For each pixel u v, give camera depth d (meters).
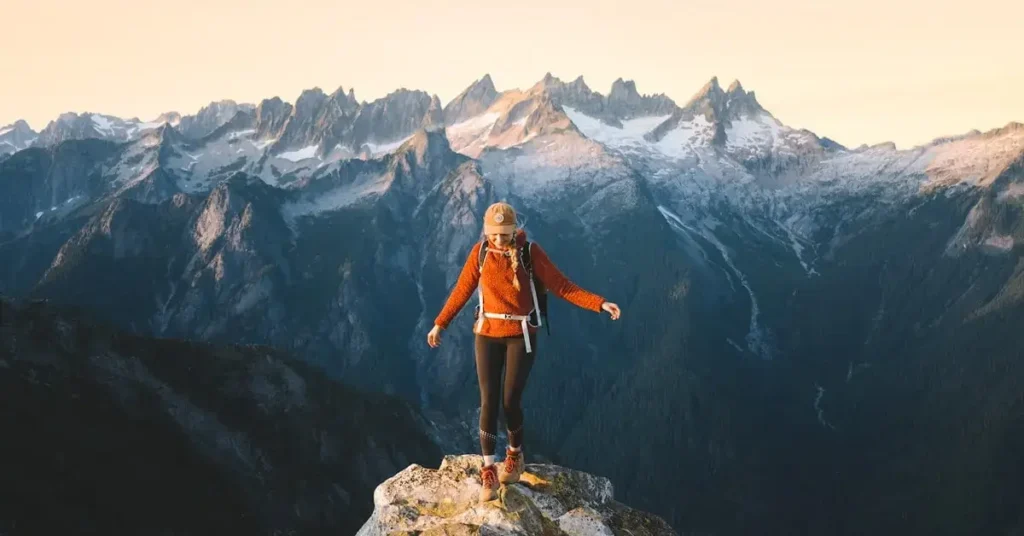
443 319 9.26
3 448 73.81
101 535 71.56
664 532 9.74
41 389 85.38
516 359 9.07
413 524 9.18
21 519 67.19
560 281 9.04
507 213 8.99
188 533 78.50
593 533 9.14
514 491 9.41
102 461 80.50
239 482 91.44
